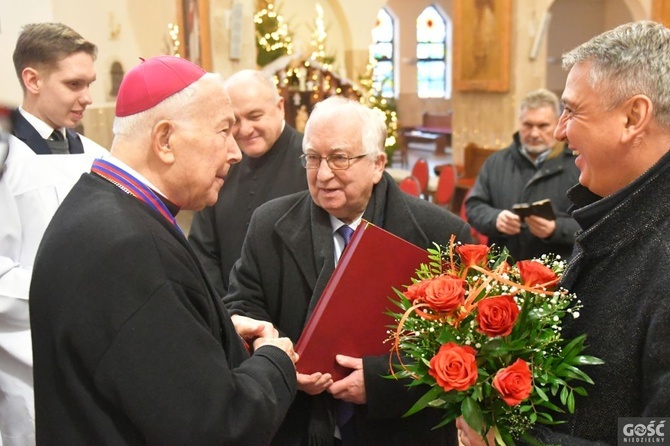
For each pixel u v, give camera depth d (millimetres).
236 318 1804
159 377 1222
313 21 12766
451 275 1423
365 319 1751
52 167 2520
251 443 1311
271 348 1532
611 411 1239
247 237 2102
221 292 2832
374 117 1938
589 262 1321
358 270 1729
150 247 1285
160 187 1427
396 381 1743
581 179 1389
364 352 1771
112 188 1374
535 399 1294
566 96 1324
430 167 14172
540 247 3357
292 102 9125
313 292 1928
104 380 1235
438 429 1933
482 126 10289
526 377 1214
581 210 1337
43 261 1318
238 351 1556
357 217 1990
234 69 7871
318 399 1852
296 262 1981
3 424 2361
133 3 9336
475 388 1270
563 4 15047
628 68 1230
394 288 1646
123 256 1257
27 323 2266
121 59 9258
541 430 1305
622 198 1276
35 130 2584
